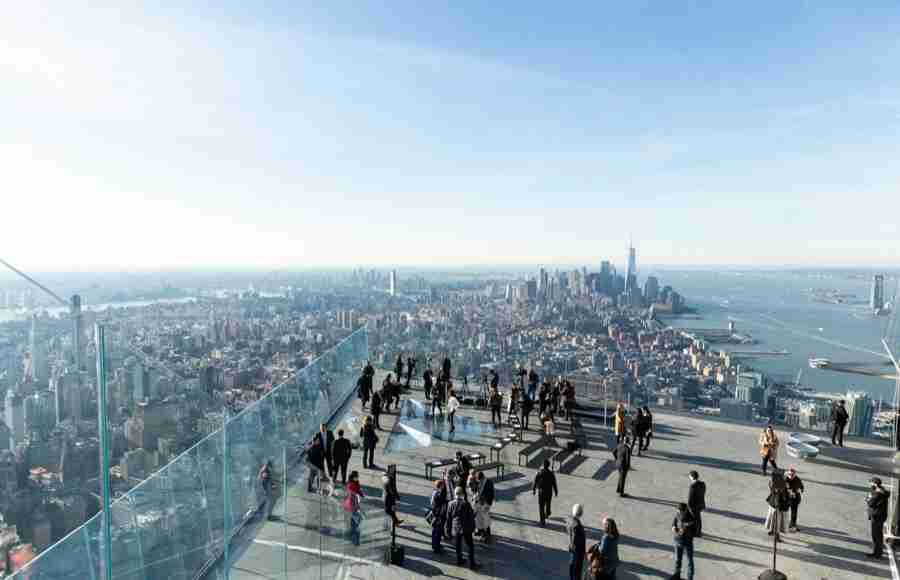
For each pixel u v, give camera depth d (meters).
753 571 10.22
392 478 10.62
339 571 9.93
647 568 10.27
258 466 12.33
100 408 6.67
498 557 10.53
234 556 10.09
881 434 17.98
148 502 8.48
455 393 20.94
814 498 13.60
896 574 10.04
